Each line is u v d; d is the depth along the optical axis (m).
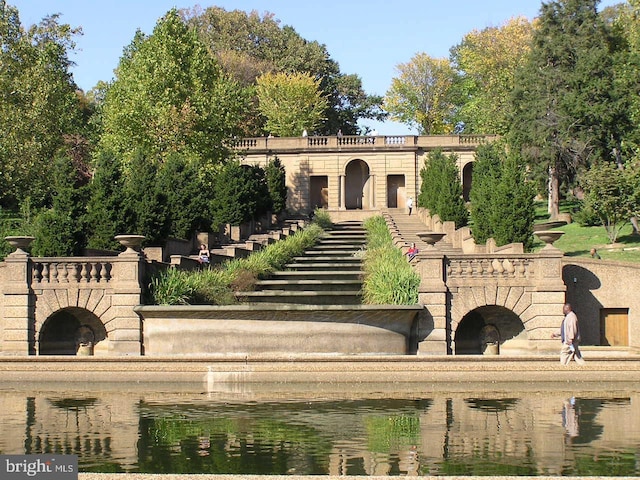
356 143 67.50
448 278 27.11
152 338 26.50
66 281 27.30
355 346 25.80
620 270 28.59
